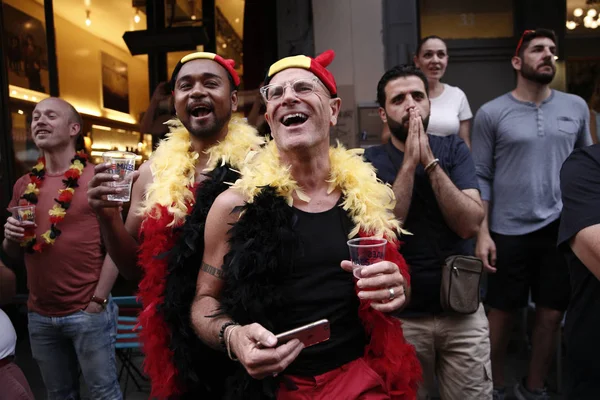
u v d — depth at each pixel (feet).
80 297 8.99
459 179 8.10
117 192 6.28
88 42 15.92
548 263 10.61
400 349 5.39
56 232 8.89
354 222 5.42
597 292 5.27
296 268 5.05
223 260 5.17
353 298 5.17
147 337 5.91
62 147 9.59
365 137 14.20
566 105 10.90
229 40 15.51
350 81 14.25
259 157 5.84
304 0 14.37
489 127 11.24
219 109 6.97
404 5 14.07
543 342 10.70
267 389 4.69
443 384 8.15
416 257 7.84
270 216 5.09
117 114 15.87
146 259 6.22
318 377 4.95
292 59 5.59
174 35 15.42
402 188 7.51
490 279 11.21
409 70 8.07
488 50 15.46
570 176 5.37
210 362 5.54
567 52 15.55
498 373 10.98
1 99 15.80
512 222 10.85
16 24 15.81
